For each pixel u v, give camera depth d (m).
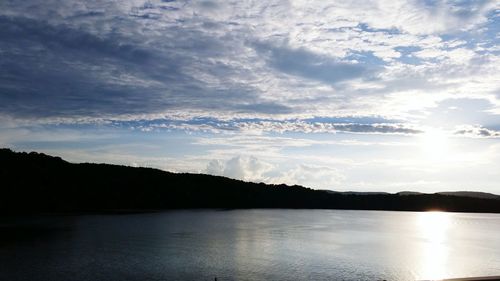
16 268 56.09
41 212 167.38
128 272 54.41
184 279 51.03
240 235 101.75
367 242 97.75
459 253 81.88
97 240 86.38
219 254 70.06
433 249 87.81
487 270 63.28
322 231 121.19
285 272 56.62
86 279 50.44
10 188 182.00
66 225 118.12
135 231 106.31
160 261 62.19
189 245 80.88
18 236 90.38
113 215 164.88
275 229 121.88
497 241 108.50
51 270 55.09
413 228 150.62
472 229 151.75
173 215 176.75
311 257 69.81
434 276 57.88
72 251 70.69
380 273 58.31
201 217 168.00
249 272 55.91
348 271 58.81
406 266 64.62
